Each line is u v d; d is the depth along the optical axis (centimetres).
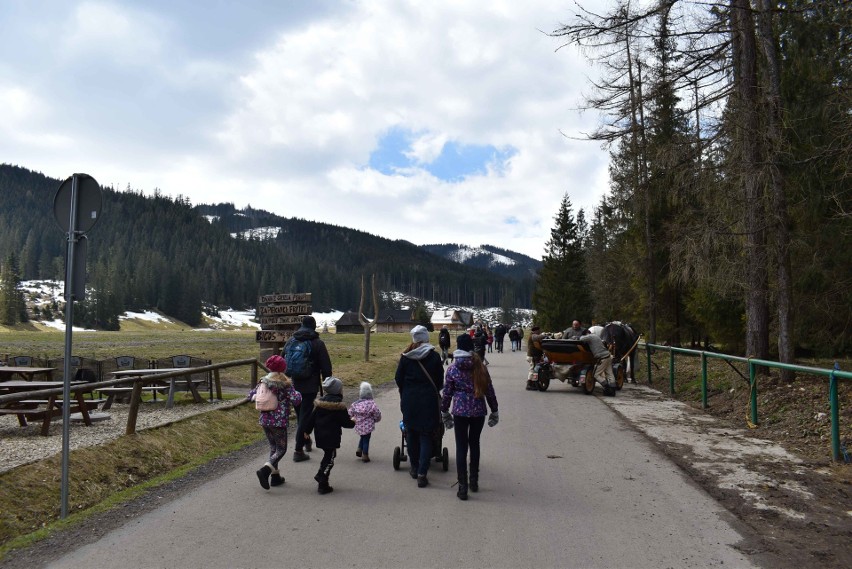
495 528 531
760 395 1161
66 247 586
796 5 1204
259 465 787
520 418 1175
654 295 2541
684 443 912
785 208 1188
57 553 473
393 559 458
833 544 497
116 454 741
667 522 550
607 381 1538
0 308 13312
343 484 689
